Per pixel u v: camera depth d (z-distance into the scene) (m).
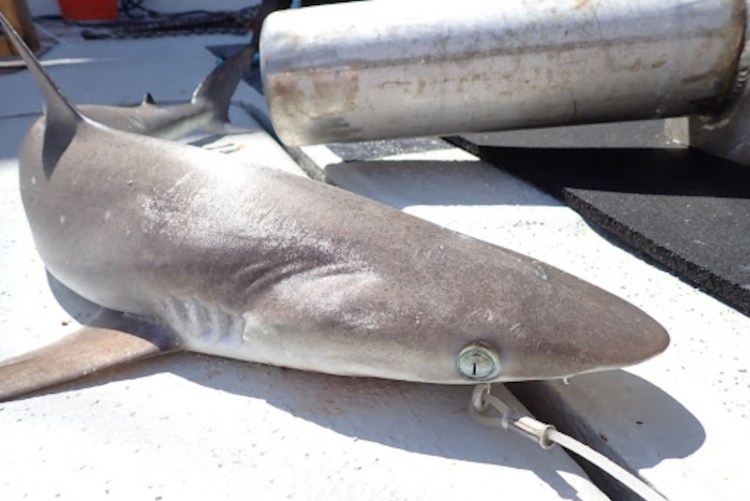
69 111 0.79
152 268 0.65
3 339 0.71
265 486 0.52
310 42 1.02
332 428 0.57
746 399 0.58
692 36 0.98
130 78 2.02
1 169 1.23
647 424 0.55
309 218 0.60
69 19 3.34
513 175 1.09
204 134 1.42
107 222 0.69
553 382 0.60
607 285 0.76
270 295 0.58
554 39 0.99
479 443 0.55
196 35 2.97
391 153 1.21
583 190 0.96
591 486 0.51
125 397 0.61
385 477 0.52
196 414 0.59
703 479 0.50
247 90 1.82
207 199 0.64
